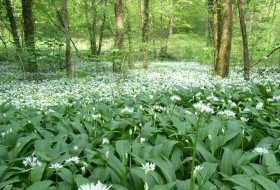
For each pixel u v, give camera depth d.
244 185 2.48
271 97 6.90
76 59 21.66
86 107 6.11
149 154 3.19
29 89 10.17
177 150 3.34
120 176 2.71
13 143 3.95
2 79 12.04
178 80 11.52
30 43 13.91
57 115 5.25
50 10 19.22
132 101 6.75
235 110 5.52
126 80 12.02
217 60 12.89
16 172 2.78
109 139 4.18
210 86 8.79
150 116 4.94
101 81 11.77
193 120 4.51
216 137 3.60
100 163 2.92
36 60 13.85
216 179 2.83
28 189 2.39
